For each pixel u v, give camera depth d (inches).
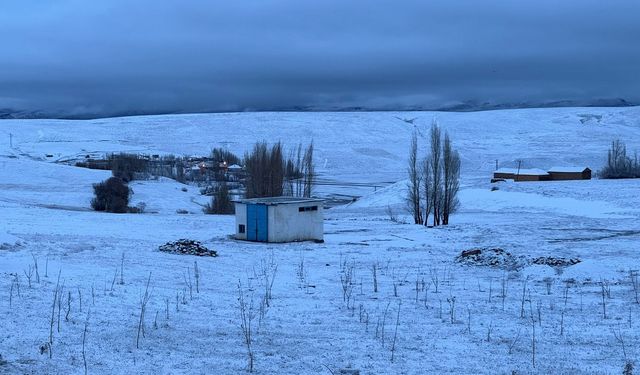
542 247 1314.0
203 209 2765.7
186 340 470.9
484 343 491.5
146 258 965.2
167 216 2092.8
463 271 971.3
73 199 2987.2
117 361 403.9
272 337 493.7
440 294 738.2
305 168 3663.9
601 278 857.5
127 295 631.2
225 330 511.2
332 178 5679.1
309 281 837.2
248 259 1082.1
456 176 2214.6
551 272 903.7
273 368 405.4
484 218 2274.9
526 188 3051.2
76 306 555.5
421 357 443.8
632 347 481.1
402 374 401.7
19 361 387.5
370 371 406.3
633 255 1170.6
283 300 671.1
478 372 409.7
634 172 4035.4
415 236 1563.7
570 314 617.0
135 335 473.7
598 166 6230.3
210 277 834.2
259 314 581.9
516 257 1047.0
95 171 4281.5
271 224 1371.8
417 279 860.0
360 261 1093.1
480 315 607.2
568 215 2411.4
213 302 634.8
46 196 3041.3
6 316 497.7
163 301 617.3
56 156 6117.1
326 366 412.5
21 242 991.0
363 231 1699.1
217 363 412.5
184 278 796.6
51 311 526.3
